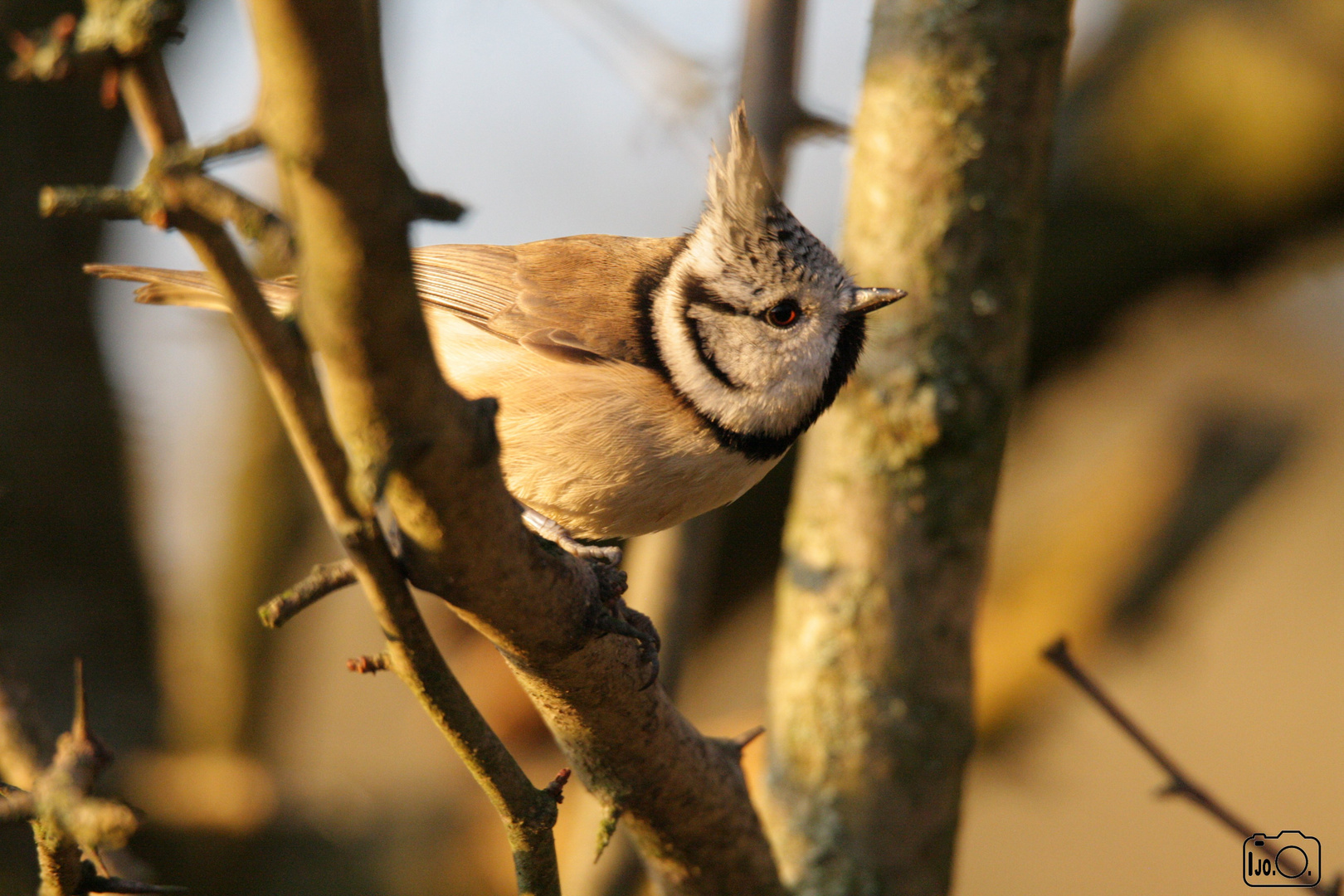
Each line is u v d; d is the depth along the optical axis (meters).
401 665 4.89
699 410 8.12
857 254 8.01
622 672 5.83
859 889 7.42
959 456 7.68
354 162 3.56
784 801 7.71
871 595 7.68
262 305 3.86
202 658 14.10
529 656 5.49
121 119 12.02
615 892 9.55
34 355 11.66
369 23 3.51
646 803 6.44
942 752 7.61
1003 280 7.76
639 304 8.44
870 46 8.10
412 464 4.23
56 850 4.82
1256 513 16.25
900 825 7.50
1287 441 13.06
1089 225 11.50
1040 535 12.83
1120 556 12.34
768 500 11.53
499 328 8.39
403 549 4.83
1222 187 11.17
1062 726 13.88
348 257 3.70
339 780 13.79
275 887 12.27
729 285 8.23
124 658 11.95
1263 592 21.97
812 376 8.20
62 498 11.66
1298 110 10.87
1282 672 20.70
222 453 14.88
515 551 4.89
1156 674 19.08
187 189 3.57
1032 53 7.70
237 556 14.42
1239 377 14.30
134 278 8.80
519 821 5.33
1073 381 12.57
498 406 4.54
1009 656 12.10
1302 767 19.25
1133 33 11.80
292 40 3.36
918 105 7.76
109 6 3.36
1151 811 19.45
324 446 4.17
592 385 8.03
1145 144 11.34
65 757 4.36
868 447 7.76
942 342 7.70
